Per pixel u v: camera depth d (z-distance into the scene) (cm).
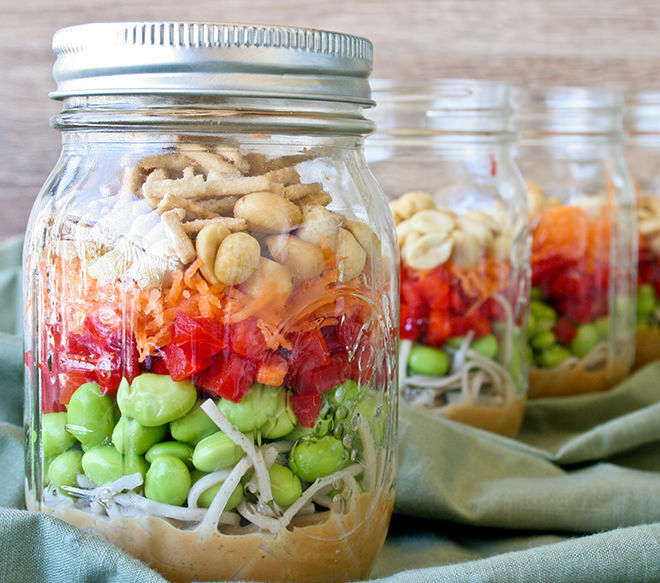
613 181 53
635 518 40
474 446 42
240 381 33
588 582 34
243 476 33
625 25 60
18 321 53
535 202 51
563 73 61
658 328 55
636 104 57
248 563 33
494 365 46
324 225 34
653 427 44
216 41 32
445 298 46
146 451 33
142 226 33
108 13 60
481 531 41
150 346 33
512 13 60
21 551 33
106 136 34
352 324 34
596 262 51
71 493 34
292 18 60
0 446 40
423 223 46
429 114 47
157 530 33
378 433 36
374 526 36
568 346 51
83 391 33
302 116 33
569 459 44
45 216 35
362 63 34
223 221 33
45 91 61
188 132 33
